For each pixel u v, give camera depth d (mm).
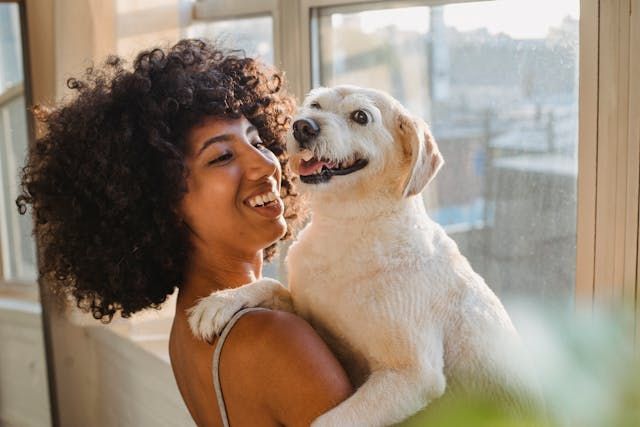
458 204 1832
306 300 1206
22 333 2631
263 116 1329
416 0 1822
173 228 1190
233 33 2266
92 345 2623
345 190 1200
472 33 1713
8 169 2557
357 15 1960
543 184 1604
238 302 1129
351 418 1021
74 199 1170
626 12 1264
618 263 1325
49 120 1231
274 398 1040
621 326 401
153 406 2252
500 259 1735
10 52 2500
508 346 1163
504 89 1662
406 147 1241
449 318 1158
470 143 1772
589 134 1359
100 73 1272
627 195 1299
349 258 1175
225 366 1072
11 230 2588
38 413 2658
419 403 1066
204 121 1168
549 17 1528
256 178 1195
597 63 1325
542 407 666
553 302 1608
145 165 1146
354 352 1164
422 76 1854
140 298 1215
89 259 1178
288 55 2082
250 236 1215
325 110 1258
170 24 2271
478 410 390
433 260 1180
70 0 2213
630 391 372
